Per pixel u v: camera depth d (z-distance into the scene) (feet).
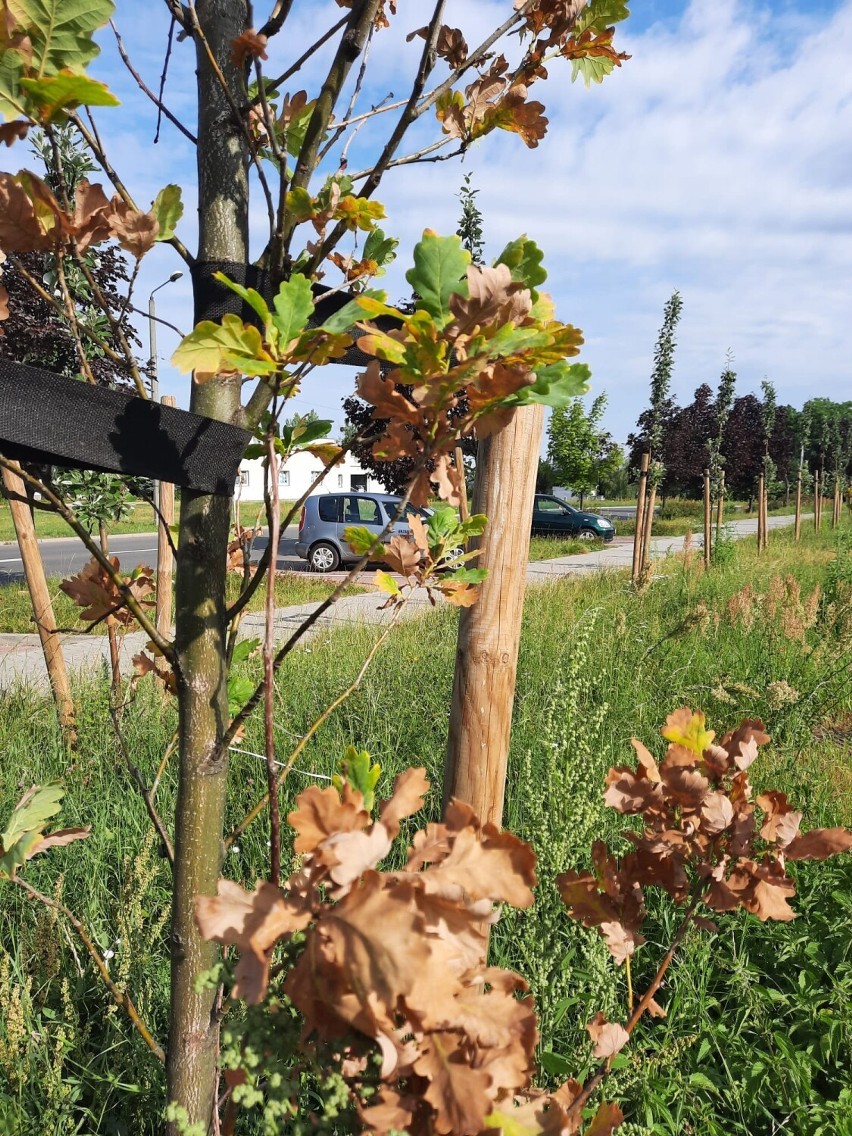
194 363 2.73
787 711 15.31
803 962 9.70
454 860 2.49
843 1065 8.34
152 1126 6.89
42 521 96.12
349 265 4.18
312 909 2.42
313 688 17.47
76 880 10.11
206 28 3.80
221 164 3.83
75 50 2.87
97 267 11.16
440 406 2.96
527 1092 3.73
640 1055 7.60
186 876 3.90
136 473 3.38
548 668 18.48
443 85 3.95
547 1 4.33
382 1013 2.17
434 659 19.88
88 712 14.62
